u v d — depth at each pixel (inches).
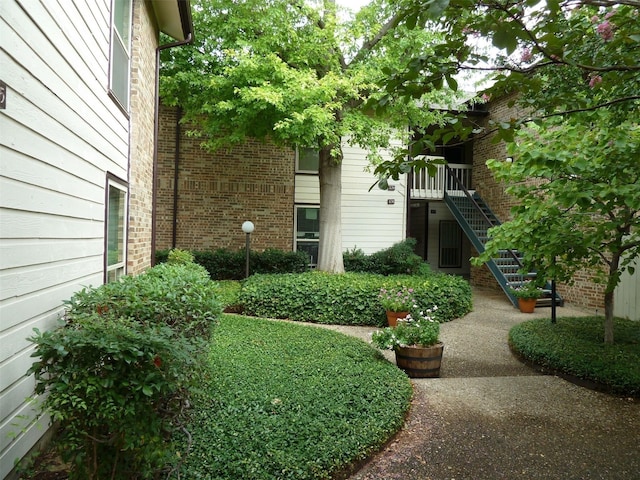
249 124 367.2
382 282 342.6
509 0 89.0
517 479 117.2
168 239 453.7
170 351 81.8
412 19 91.6
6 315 92.6
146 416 80.7
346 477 114.0
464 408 164.4
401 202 521.0
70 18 129.9
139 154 236.7
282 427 123.7
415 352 207.0
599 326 280.5
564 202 182.2
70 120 130.3
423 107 365.1
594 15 148.4
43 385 77.7
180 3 252.4
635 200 168.6
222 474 101.3
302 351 211.0
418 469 120.3
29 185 102.8
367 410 141.6
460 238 644.7
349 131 371.6
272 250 466.9
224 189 467.5
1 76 88.2
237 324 272.2
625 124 187.0
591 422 154.9
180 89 381.4
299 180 492.4
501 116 477.7
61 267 124.4
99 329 83.8
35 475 101.9
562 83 153.5
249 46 337.7
